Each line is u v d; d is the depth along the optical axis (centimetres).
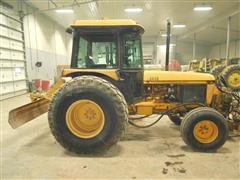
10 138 366
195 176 240
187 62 2058
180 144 334
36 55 1086
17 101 748
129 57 331
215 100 362
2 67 784
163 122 460
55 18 1291
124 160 279
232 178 236
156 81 359
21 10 930
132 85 338
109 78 325
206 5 1021
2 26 785
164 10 1139
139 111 355
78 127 300
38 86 626
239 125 359
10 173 248
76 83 292
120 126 287
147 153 301
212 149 303
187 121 304
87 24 309
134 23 307
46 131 405
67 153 302
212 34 1655
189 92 361
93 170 254
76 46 321
